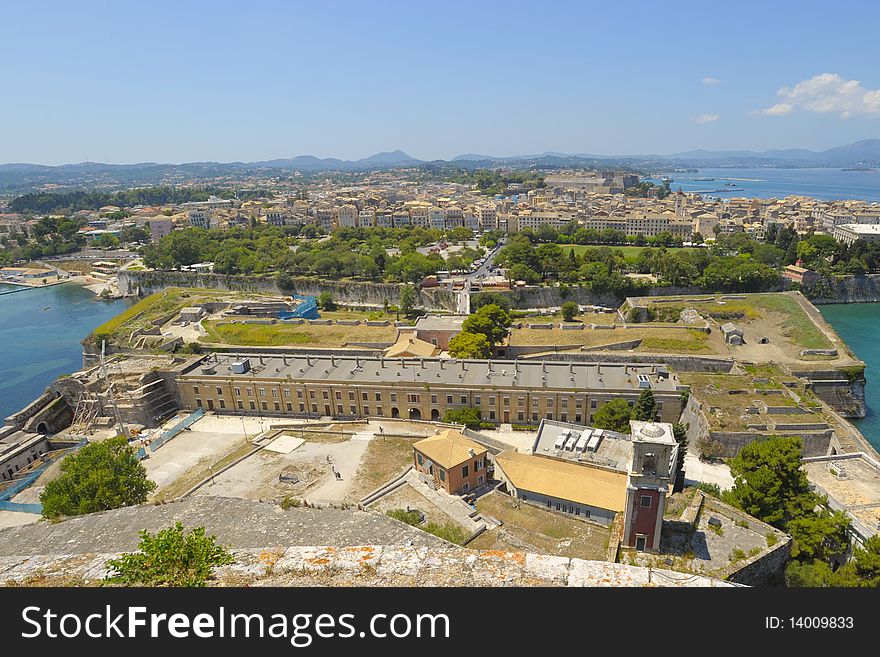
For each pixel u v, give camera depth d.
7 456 112.12
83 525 48.59
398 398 120.94
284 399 126.56
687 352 149.75
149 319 192.62
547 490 75.12
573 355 150.62
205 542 28.05
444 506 69.19
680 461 80.69
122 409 126.75
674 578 24.42
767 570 54.66
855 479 80.25
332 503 73.38
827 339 152.25
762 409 106.81
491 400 117.00
